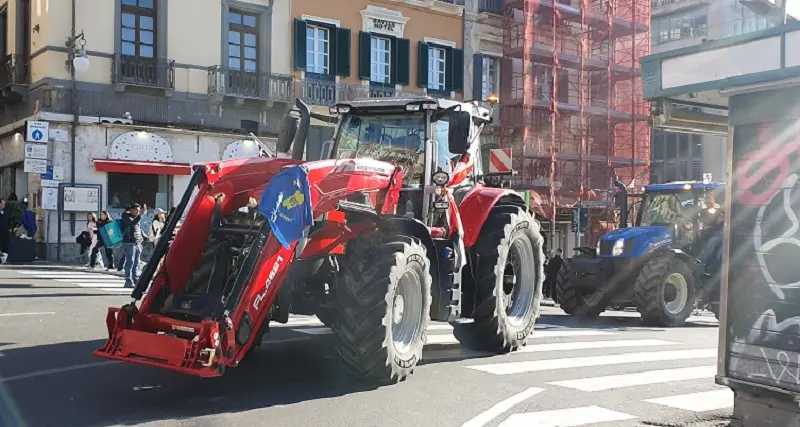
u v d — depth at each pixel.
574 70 33.75
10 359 7.39
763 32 4.92
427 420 5.76
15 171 24.67
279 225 6.12
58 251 21.62
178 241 6.37
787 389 4.99
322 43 26.38
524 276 9.55
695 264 13.15
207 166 6.64
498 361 8.31
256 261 6.02
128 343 5.94
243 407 5.93
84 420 5.43
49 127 21.38
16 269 18.22
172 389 6.43
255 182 7.01
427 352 8.78
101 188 22.09
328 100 26.03
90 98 22.02
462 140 7.79
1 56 25.61
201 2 23.69
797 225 4.98
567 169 32.69
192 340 5.65
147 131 22.77
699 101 5.74
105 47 22.23
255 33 24.98
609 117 33.00
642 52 34.66
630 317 14.45
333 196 6.78
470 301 8.59
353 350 6.57
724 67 5.16
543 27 32.00
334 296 7.05
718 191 13.95
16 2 23.92
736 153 5.35
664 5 37.09
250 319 5.94
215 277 6.30
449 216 8.14
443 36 29.36
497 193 9.09
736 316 5.31
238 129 24.42
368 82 27.25
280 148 8.57
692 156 36.28
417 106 8.40
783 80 4.92
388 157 8.48
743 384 5.24
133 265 14.56
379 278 6.57
